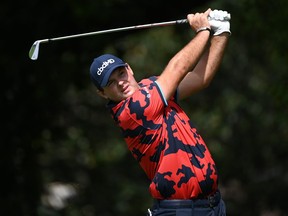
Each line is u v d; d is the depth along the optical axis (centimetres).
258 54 6756
